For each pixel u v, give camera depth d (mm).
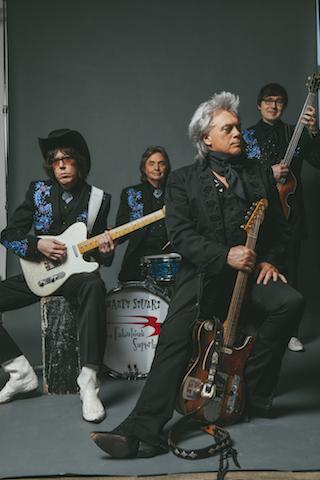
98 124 4070
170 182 2164
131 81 4055
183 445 1886
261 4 3896
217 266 1922
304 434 1963
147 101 4051
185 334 1956
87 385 2199
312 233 3855
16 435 2012
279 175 3035
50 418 2178
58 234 2666
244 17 3916
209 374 1894
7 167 4059
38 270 2479
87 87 4074
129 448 1790
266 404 2074
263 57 3904
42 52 4070
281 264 2197
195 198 2070
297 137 3088
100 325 2254
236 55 3939
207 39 3969
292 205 3248
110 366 2691
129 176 4082
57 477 1673
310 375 2699
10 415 2221
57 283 2453
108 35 4051
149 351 2697
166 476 1669
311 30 3855
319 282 3852
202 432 2004
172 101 4027
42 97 4078
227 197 2080
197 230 2100
